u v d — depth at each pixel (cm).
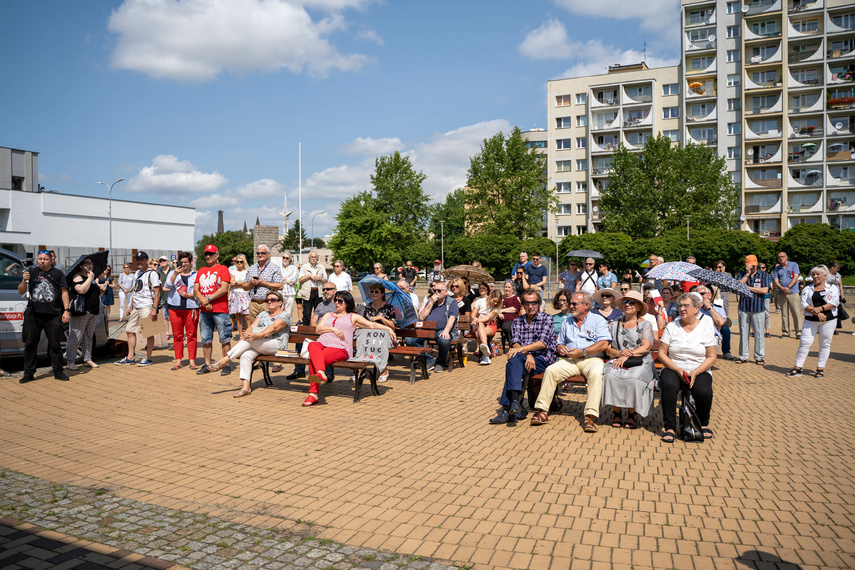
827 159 6228
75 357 1049
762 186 6475
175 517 423
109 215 5266
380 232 6456
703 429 639
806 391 881
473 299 1363
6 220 4641
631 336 681
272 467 533
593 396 666
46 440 616
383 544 382
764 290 1134
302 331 923
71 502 449
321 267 1530
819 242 5344
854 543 381
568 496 464
